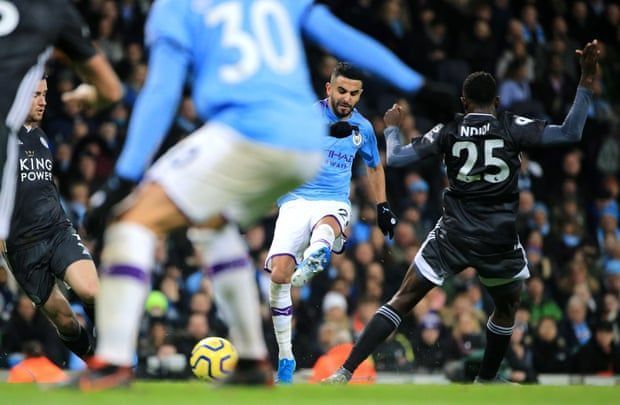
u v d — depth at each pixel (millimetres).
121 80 41031
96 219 10555
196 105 10953
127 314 10461
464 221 19109
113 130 38719
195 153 10461
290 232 21156
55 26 12219
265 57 10789
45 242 19547
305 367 32562
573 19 50062
